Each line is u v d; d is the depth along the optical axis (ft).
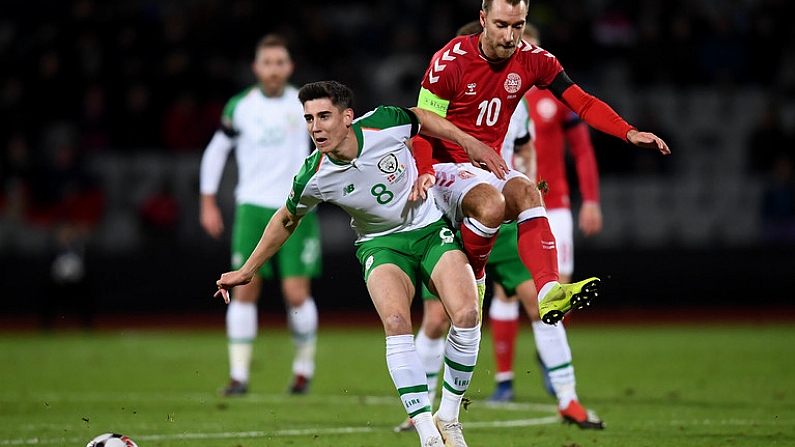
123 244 208.85
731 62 242.37
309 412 94.32
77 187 204.23
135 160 210.79
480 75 71.31
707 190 221.25
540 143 98.17
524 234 69.26
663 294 211.82
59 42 216.95
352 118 65.51
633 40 241.76
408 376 64.28
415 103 220.43
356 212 68.44
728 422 86.17
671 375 123.54
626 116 227.40
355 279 208.23
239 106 113.39
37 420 88.84
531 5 239.50
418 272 70.33
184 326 198.39
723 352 150.00
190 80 214.07
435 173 72.18
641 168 219.41
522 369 134.41
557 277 67.87
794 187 215.72
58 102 214.48
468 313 65.57
